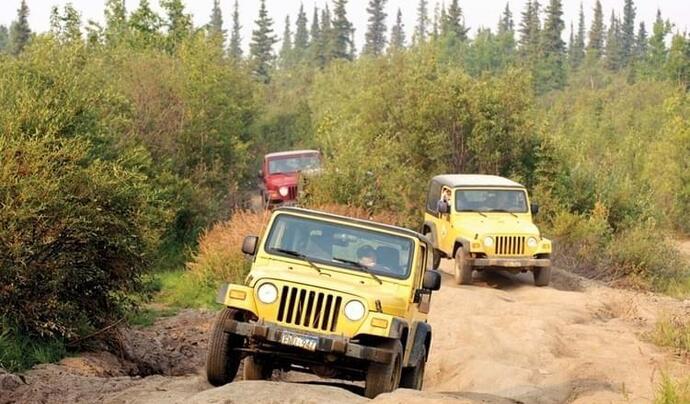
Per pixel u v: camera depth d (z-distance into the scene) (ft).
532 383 58.08
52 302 58.13
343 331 44.32
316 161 164.25
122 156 74.79
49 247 59.26
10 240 55.98
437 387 61.62
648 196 150.92
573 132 283.38
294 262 49.03
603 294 103.35
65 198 59.11
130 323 75.25
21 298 57.62
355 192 123.85
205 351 71.82
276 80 540.93
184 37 190.49
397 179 133.90
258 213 112.88
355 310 44.42
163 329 79.05
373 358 43.73
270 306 45.03
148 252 66.95
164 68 141.90
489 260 99.66
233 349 46.44
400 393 41.57
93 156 68.80
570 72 596.29
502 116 151.12
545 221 138.00
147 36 202.59
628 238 128.77
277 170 165.37
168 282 101.91
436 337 73.92
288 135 265.95
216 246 103.50
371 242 49.75
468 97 150.92
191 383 47.73
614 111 355.36
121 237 63.05
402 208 131.03
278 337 44.06
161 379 51.03
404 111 157.79
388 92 167.84
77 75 81.87
